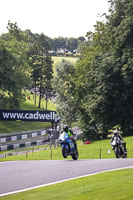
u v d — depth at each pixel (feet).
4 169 139.95
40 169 136.67
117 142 222.28
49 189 94.17
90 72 570.05
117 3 570.05
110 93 513.04
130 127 525.75
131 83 496.64
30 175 120.67
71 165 147.33
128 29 502.38
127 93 503.61
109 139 540.93
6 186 101.24
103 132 585.22
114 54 526.16
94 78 560.20
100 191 86.22
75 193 86.69
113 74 510.99
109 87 508.94
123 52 508.53
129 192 81.10
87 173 121.60
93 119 562.66
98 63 550.36
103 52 580.30
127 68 492.13
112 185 92.32
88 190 88.84
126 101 514.27
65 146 179.73
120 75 505.25
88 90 586.86
